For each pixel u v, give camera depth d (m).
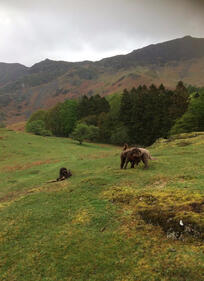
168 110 76.25
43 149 59.69
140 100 85.19
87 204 12.89
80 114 106.62
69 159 41.09
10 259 9.52
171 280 6.78
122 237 9.31
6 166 40.75
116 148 77.69
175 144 32.56
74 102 109.00
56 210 12.93
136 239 9.01
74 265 8.39
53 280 7.95
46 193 16.73
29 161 43.09
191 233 8.36
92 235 9.86
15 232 11.45
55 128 106.50
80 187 15.98
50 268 8.52
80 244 9.41
